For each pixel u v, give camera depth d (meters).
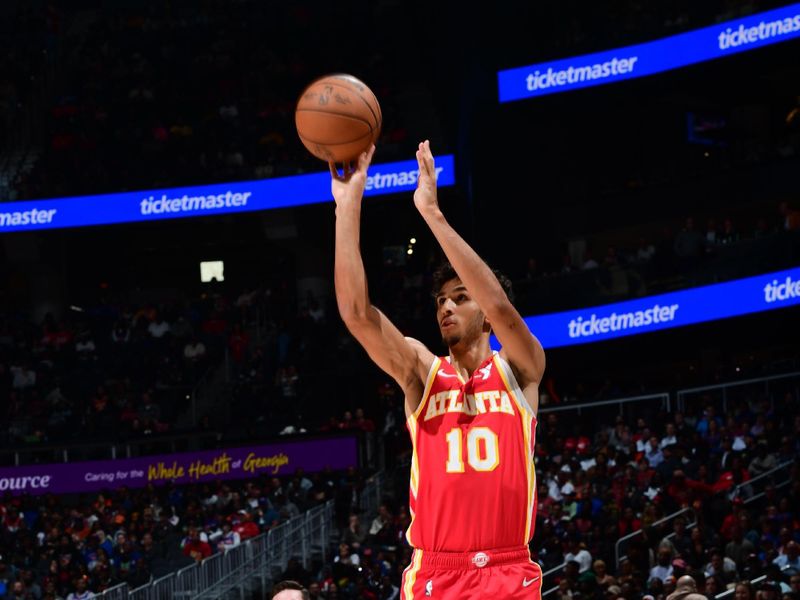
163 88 41.88
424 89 40.34
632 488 22.23
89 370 35.25
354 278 4.94
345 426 30.45
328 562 25.38
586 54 33.66
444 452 4.95
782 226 30.38
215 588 24.11
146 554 25.66
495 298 4.85
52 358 36.00
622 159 37.12
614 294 30.34
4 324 37.62
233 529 26.03
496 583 4.84
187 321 36.47
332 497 27.75
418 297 34.06
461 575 4.88
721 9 34.22
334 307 36.34
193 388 33.91
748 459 22.25
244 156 39.06
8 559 26.84
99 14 47.47
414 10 41.25
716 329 29.45
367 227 38.88
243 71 41.88
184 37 43.84
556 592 19.97
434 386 5.06
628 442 24.72
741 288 28.23
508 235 36.19
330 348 34.47
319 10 44.19
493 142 36.72
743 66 31.62
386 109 38.00
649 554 19.45
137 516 27.52
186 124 40.78
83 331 36.59
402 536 23.67
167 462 30.95
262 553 24.94
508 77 34.56
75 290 40.78
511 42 37.09
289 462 30.19
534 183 36.84
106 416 33.06
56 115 41.25
